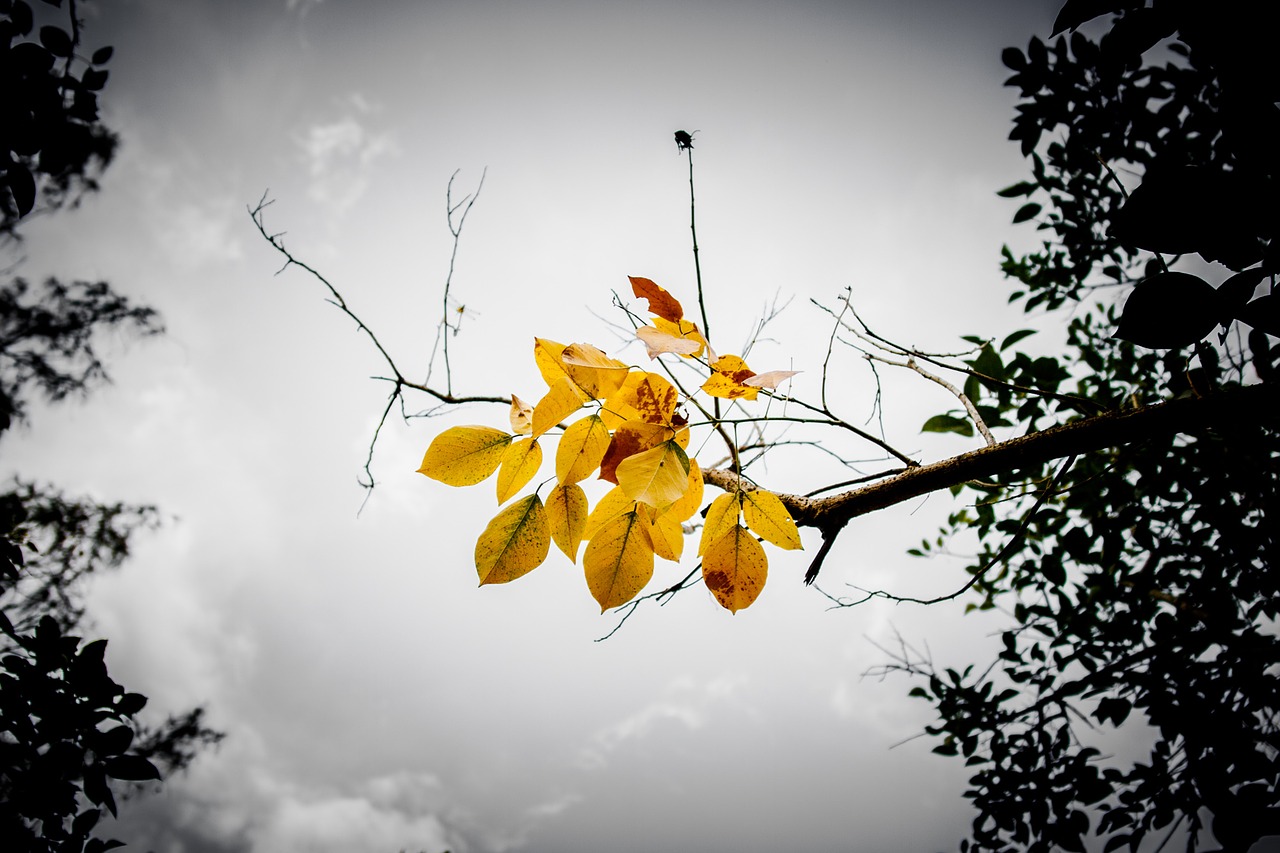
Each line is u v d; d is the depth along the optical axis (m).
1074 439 1.46
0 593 3.33
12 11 1.51
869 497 1.50
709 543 1.23
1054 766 2.65
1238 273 1.01
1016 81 2.48
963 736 2.79
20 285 4.16
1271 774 2.12
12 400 4.09
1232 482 2.12
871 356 1.89
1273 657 2.17
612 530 1.19
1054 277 2.86
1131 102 2.24
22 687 1.78
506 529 1.18
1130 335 1.03
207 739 4.34
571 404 1.15
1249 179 1.00
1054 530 2.67
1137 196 1.02
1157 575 2.46
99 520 4.20
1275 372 1.24
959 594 1.50
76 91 1.53
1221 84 1.02
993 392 2.15
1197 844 2.29
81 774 1.83
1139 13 1.03
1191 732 2.29
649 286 1.26
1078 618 2.57
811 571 1.50
